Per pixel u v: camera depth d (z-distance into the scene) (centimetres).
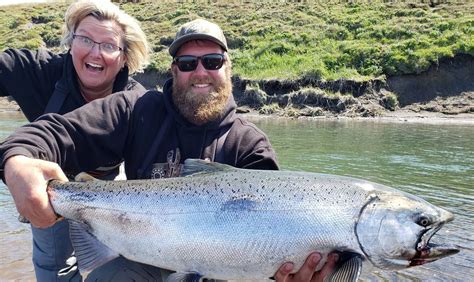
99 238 95
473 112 566
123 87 133
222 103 107
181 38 105
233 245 90
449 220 93
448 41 641
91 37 123
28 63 129
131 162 107
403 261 92
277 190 92
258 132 110
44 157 91
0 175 88
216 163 97
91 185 95
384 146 384
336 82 600
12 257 169
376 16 762
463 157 344
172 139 106
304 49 707
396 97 588
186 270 92
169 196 93
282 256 90
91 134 100
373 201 92
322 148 373
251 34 777
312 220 90
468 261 167
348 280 88
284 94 605
